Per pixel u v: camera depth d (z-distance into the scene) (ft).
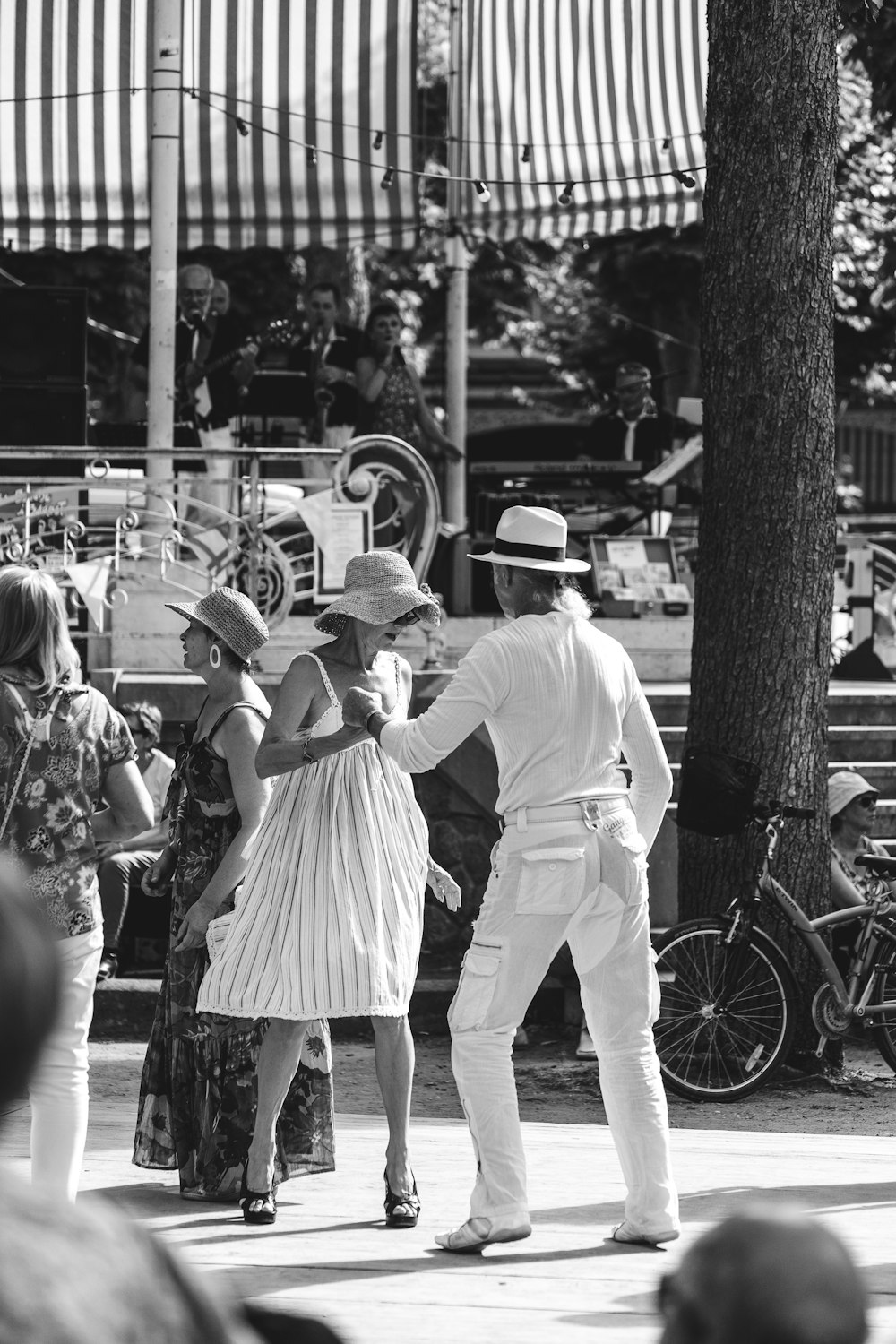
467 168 68.18
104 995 40.86
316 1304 18.70
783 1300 6.74
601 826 20.59
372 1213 22.74
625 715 21.61
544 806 20.59
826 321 38.63
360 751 22.43
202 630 23.40
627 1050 21.20
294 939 21.74
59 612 19.89
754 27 37.86
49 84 62.49
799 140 37.96
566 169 66.80
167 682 44.52
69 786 19.62
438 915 44.52
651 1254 20.81
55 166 64.03
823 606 38.93
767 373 38.27
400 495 48.91
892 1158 27.02
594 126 66.08
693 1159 26.76
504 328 134.72
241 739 22.89
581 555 58.70
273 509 53.72
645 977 21.13
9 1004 6.52
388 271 121.29
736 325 38.50
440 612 22.76
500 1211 20.89
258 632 23.34
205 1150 23.13
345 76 63.98
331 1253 20.75
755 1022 37.52
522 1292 19.19
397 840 22.53
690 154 65.10
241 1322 9.21
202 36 63.16
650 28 64.69
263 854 22.25
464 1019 20.92
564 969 42.93
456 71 67.92
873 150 75.25
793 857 38.78
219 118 64.23
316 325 58.59
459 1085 21.12
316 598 47.57
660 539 58.90
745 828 37.52
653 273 98.27
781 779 38.65
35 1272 6.41
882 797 47.44
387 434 58.23
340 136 64.80
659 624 56.54
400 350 59.16
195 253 91.15
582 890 20.52
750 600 38.63
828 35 38.14
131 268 91.04
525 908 20.43
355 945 21.68
